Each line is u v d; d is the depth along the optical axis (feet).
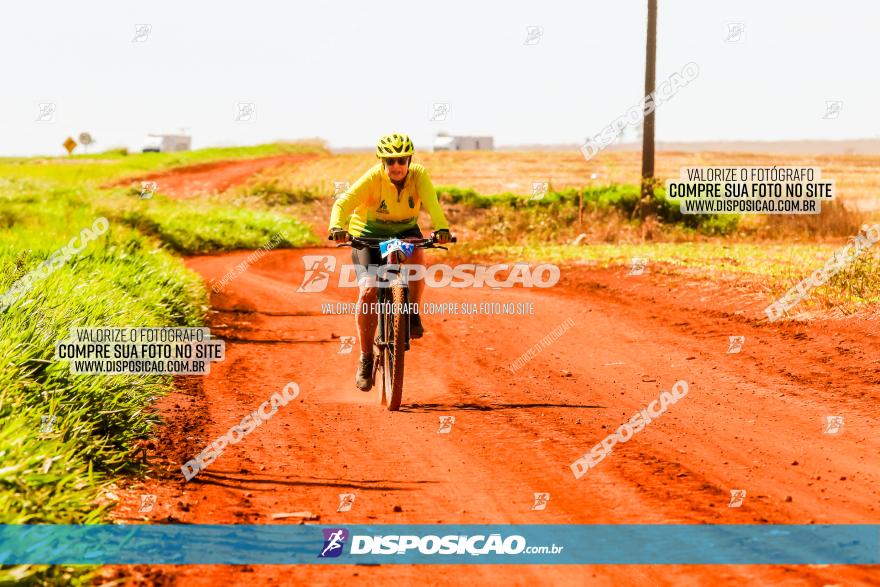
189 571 36.27
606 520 42.50
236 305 142.51
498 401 72.49
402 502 45.98
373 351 72.28
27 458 40.83
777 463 52.11
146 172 594.24
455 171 604.08
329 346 103.71
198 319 117.50
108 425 55.42
